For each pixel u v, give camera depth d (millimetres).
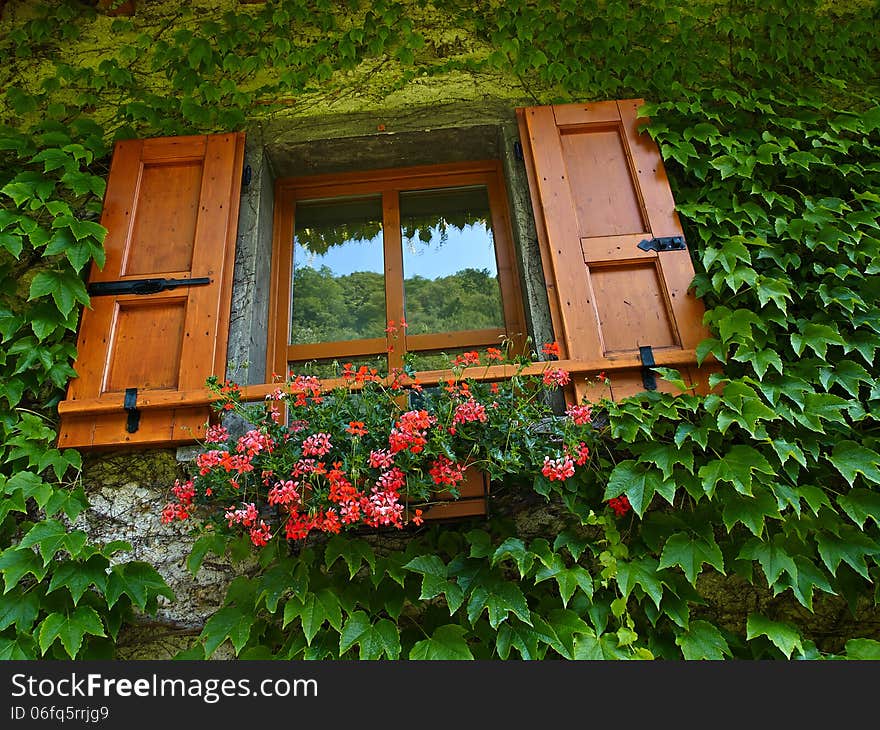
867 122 2492
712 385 1927
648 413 1903
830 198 2338
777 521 1932
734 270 2082
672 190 2443
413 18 2863
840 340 1972
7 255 2402
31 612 1760
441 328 2521
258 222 2494
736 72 2783
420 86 2736
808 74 2803
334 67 2785
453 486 1762
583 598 1822
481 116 2660
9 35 2812
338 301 2592
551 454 1841
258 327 2377
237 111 2668
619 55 2723
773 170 2453
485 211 2744
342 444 1785
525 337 2461
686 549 1784
